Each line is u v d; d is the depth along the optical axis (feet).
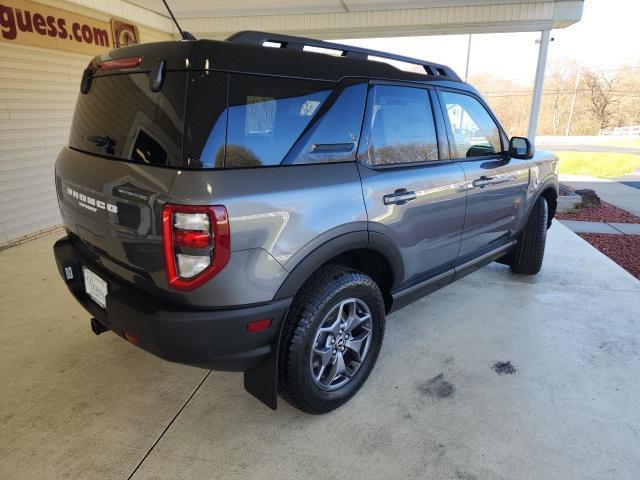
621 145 95.45
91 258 7.16
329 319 7.14
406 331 10.31
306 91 6.47
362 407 7.70
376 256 7.86
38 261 14.57
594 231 20.16
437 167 8.80
